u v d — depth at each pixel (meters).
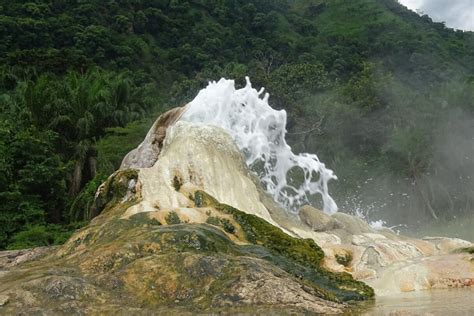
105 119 43.53
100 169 35.28
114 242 11.03
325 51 95.94
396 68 88.94
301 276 10.73
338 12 127.81
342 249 12.90
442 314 7.61
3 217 26.58
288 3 138.50
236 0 114.44
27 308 8.67
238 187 15.19
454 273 11.23
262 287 9.05
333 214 16.64
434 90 49.25
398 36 106.00
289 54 95.75
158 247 10.46
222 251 10.76
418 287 10.87
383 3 132.38
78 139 41.12
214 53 92.81
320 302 8.95
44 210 29.66
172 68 86.69
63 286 9.08
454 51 103.00
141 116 46.59
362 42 104.06
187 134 16.09
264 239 12.54
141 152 18.80
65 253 12.19
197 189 14.46
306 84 55.03
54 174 30.33
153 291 9.26
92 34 77.12
